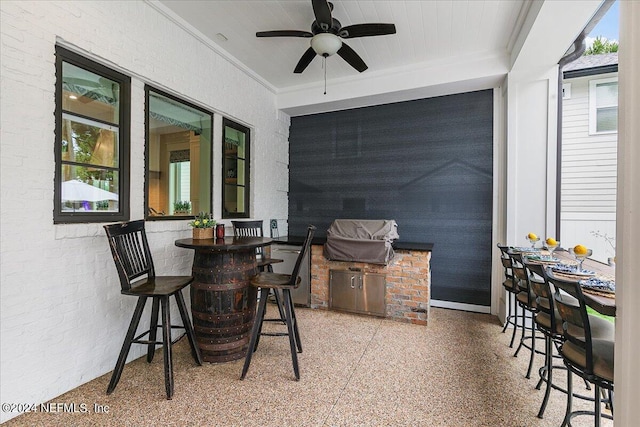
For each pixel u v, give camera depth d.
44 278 1.95
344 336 3.05
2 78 1.75
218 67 3.46
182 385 2.16
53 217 2.01
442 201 4.10
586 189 3.41
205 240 2.63
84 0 2.15
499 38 3.20
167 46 2.81
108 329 2.35
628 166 0.64
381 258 3.45
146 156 2.73
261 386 2.16
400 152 4.34
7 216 1.77
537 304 2.12
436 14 2.80
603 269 2.39
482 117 3.89
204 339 2.47
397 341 2.93
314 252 3.96
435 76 3.71
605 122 3.34
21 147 1.83
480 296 3.89
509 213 3.41
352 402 1.98
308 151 4.93
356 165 4.61
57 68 2.06
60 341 2.03
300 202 4.98
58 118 2.07
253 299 2.67
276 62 3.80
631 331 0.63
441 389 2.14
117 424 1.76
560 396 2.08
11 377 1.79
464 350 2.75
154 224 2.73
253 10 2.78
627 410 0.65
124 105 2.50
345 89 4.23
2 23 1.75
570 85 3.49
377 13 2.79
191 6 2.72
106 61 2.30
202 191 3.44
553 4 2.26
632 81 0.63
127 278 2.11
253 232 3.97
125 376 2.28
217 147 3.57
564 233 3.50
